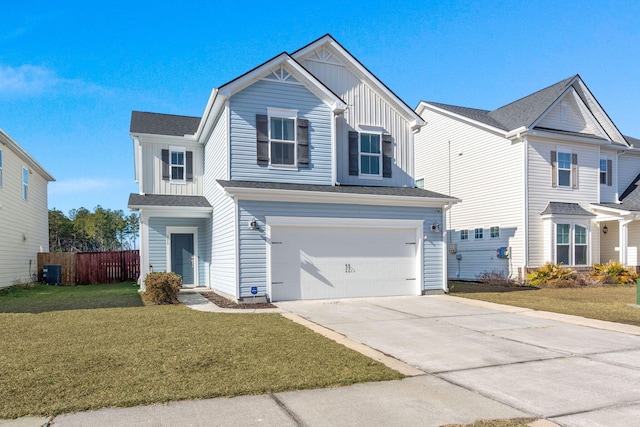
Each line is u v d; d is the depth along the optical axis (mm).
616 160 20625
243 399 4547
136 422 3932
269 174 12852
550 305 11609
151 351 6309
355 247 13000
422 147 23344
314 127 13508
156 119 18172
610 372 5676
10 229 17453
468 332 8156
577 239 18359
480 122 19547
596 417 4207
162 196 16156
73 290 16438
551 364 6047
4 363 5668
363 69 14680
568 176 18688
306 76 13195
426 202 13711
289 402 4484
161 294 11938
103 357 5977
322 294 12500
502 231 18469
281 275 12094
